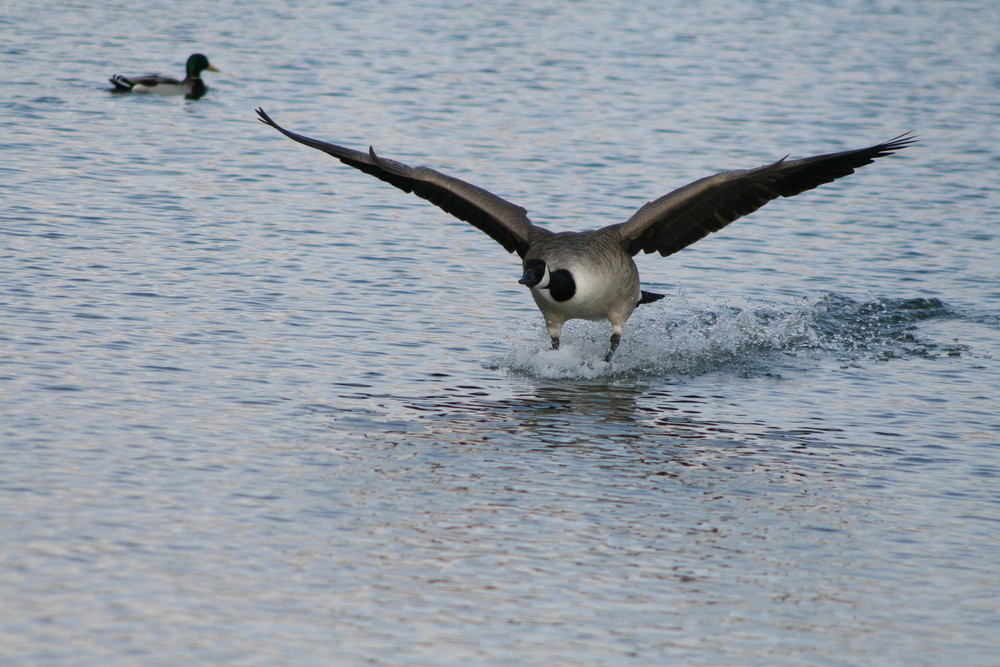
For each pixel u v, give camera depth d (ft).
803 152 82.58
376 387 44.39
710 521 34.76
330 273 57.11
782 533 34.22
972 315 55.42
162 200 67.00
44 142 78.18
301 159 78.18
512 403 43.86
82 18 124.26
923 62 117.08
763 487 37.35
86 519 32.42
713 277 59.98
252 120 87.92
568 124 88.79
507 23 128.88
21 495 33.45
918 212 71.97
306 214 66.59
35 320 47.91
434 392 44.39
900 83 107.24
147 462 36.32
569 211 67.77
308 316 51.29
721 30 130.00
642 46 119.55
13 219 61.11
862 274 60.75
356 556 31.53
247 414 40.88
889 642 28.76
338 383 44.47
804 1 151.02
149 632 27.40
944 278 60.39
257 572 30.37
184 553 31.04
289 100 93.97
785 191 44.70
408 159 77.56
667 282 59.06
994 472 38.88
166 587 29.35
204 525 32.65
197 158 76.95
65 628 27.32
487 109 92.58
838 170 43.42
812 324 53.52
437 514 34.24
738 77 107.24
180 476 35.58
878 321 54.34
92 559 30.37
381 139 82.58
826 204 73.56
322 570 30.71
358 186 73.05
